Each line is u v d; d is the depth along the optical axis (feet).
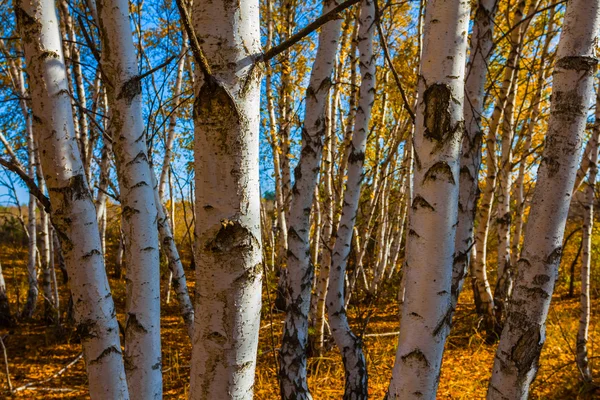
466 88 7.18
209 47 3.28
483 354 19.38
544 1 21.17
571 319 23.66
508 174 21.01
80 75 19.40
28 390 16.11
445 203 4.37
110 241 37.37
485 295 20.76
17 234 37.70
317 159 9.43
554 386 15.52
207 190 3.36
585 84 4.86
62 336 21.85
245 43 3.34
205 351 3.47
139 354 5.97
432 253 4.42
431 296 4.45
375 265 27.02
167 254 11.34
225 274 3.39
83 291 4.93
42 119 4.64
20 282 31.86
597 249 32.01
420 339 4.50
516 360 5.01
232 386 3.48
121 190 6.12
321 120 9.33
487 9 7.52
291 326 9.64
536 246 5.00
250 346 3.52
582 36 4.84
